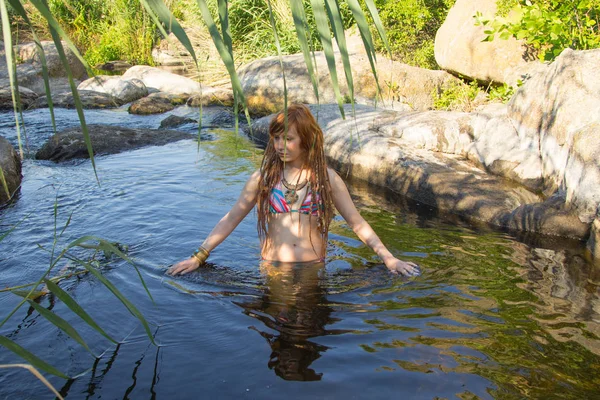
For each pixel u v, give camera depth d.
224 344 2.55
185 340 2.58
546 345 2.57
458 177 5.30
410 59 10.55
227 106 10.54
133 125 9.07
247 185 3.63
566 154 4.69
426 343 2.56
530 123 5.39
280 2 12.30
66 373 2.31
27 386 2.22
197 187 5.24
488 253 3.84
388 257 3.53
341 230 4.20
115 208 4.59
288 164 3.55
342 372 2.33
